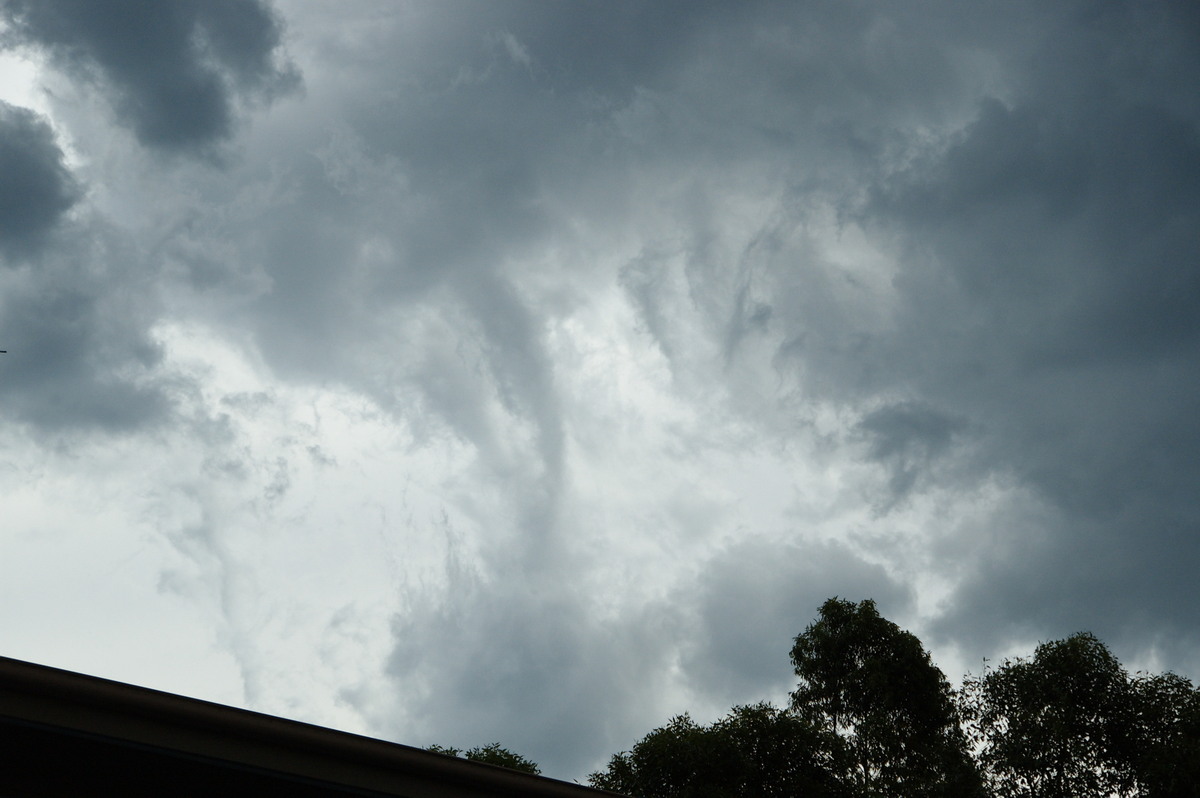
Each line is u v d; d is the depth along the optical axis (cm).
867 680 2923
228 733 556
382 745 586
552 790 624
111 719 537
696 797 2534
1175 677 2639
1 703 519
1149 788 2400
